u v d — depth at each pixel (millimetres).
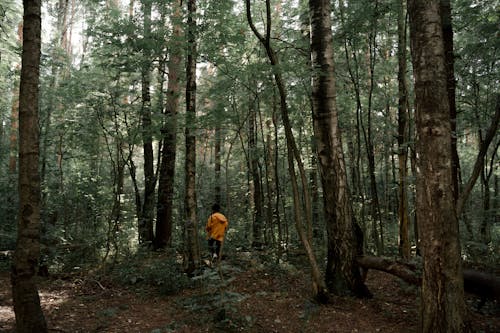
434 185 4688
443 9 9406
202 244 12281
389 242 13281
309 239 6938
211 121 9711
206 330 5590
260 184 14438
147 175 13562
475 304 6625
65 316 6242
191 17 8875
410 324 5848
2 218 13039
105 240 11414
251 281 8555
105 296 7586
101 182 14641
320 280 6805
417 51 4832
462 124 11633
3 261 10320
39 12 4551
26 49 4426
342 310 6496
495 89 10625
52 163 14812
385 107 14008
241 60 10508
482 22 9570
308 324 5906
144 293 7730
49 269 9758
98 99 10508
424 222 4797
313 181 15219
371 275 9312
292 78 9602
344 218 7309
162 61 10039
